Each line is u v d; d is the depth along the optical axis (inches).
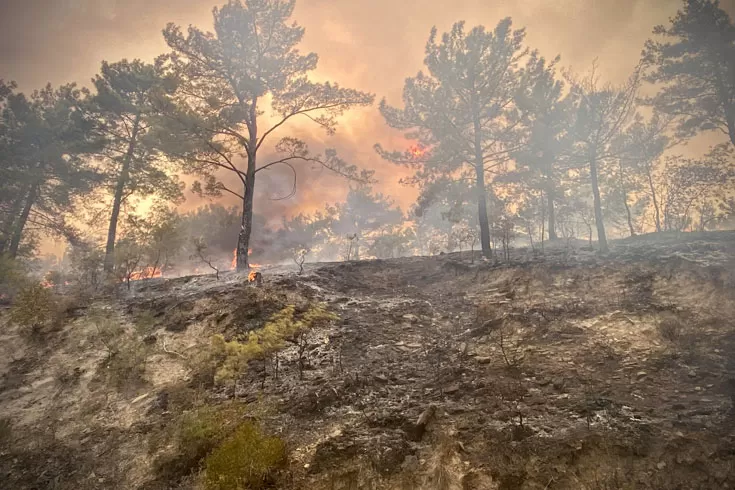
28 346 422.0
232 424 245.9
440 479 183.9
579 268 477.4
